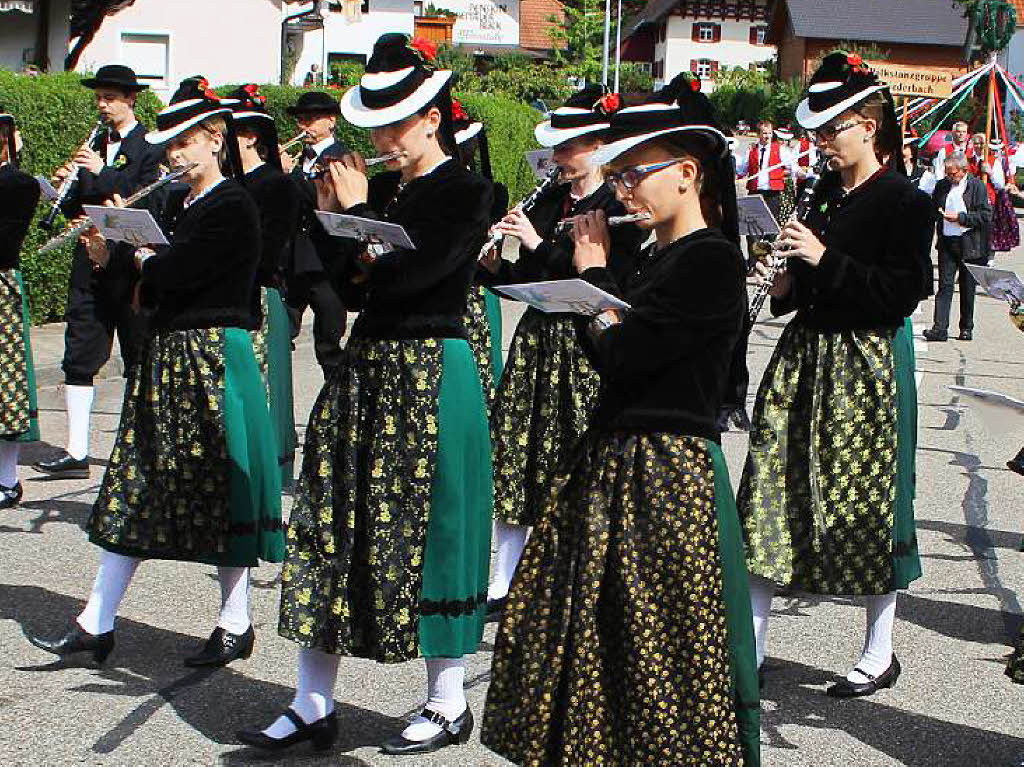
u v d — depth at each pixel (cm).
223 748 453
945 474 882
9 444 723
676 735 348
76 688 499
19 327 708
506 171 2158
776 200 1698
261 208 577
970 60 2605
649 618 350
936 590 652
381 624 432
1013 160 2525
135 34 2419
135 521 510
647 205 361
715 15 6538
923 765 461
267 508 515
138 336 786
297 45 3200
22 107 1123
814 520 502
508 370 595
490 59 3662
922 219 491
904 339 511
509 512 591
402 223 431
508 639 365
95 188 758
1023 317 447
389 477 432
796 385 511
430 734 452
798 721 495
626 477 355
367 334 439
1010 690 530
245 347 511
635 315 350
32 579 615
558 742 356
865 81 497
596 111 564
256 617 581
